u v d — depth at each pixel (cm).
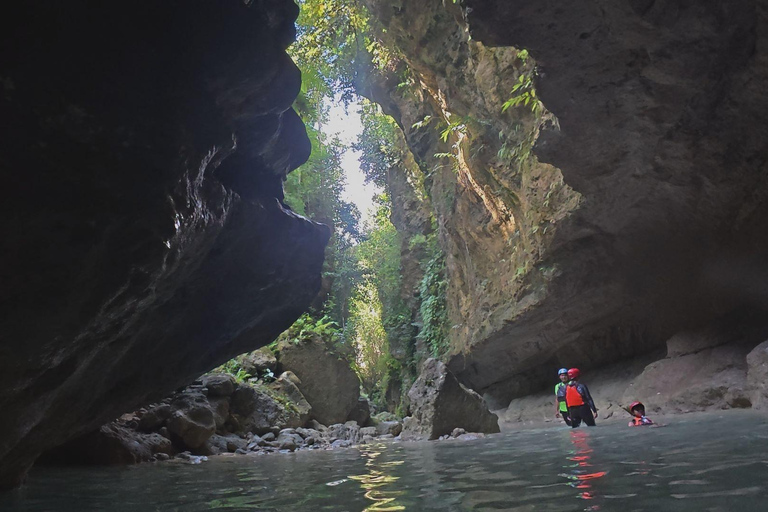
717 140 702
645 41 582
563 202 930
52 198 206
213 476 424
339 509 238
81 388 327
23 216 200
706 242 873
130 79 218
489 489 263
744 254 827
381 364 2142
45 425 327
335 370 1216
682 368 914
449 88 1123
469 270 1379
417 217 1895
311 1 1184
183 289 350
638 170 791
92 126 209
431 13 1065
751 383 720
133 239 238
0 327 216
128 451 581
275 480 373
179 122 239
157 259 252
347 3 1186
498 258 1222
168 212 245
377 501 253
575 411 788
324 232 454
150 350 376
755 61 589
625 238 958
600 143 736
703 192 792
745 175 726
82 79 204
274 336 511
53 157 203
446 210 1430
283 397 1033
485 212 1227
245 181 356
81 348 266
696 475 253
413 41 1135
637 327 1137
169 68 230
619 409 954
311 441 870
